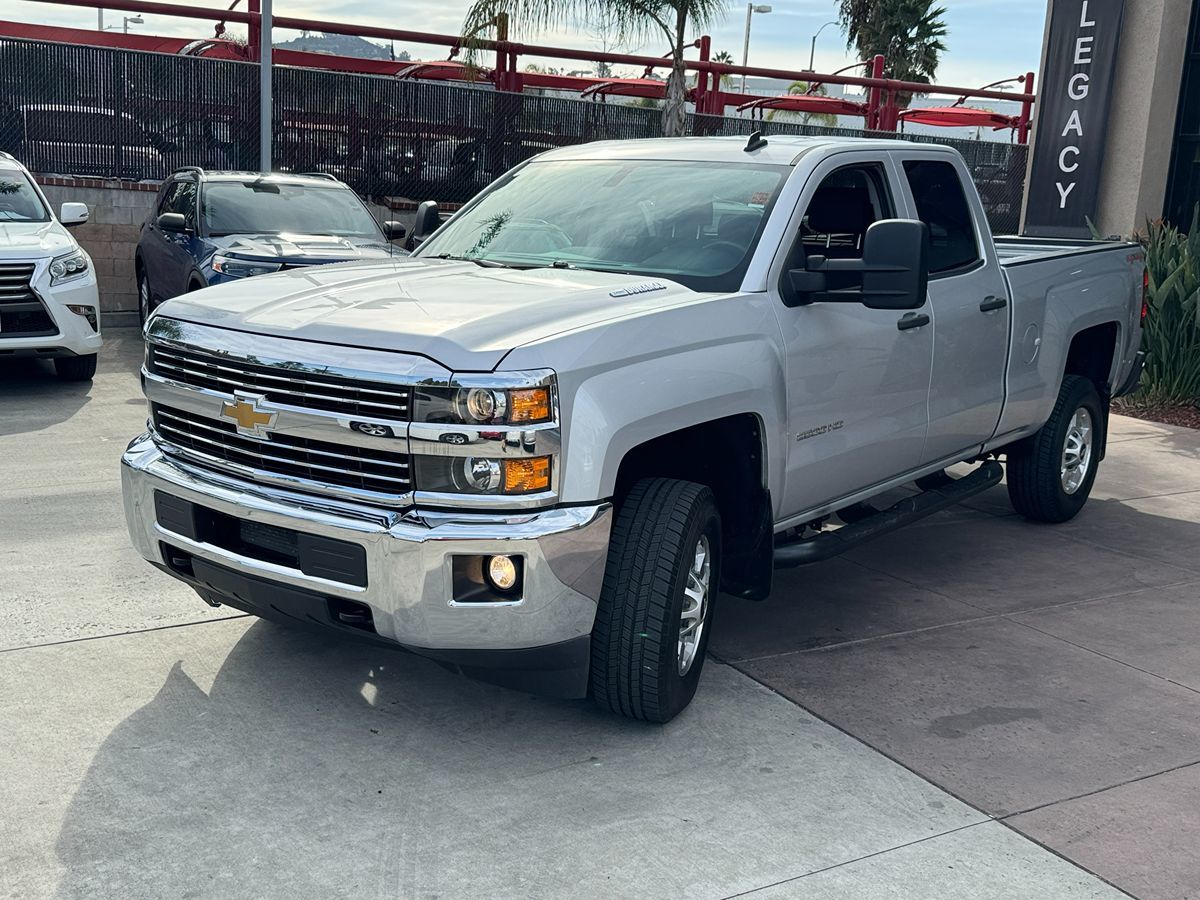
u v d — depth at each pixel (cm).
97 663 421
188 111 1467
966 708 415
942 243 531
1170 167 1316
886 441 485
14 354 919
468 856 309
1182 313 1030
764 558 425
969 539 639
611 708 381
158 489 384
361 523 334
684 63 1480
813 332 432
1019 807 346
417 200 1612
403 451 329
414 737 376
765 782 355
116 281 1433
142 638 445
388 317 351
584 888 296
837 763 369
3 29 1711
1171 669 458
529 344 333
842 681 435
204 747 362
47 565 521
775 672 442
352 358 335
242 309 376
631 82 1923
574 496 338
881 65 2156
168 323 388
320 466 344
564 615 343
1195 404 1045
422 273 427
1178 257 1060
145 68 1434
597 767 361
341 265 455
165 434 396
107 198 1407
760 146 480
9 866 295
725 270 422
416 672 427
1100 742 391
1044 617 514
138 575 514
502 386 324
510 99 1633
